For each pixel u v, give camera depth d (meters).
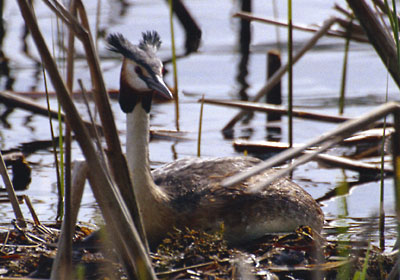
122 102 9.90
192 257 9.13
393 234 10.52
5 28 25.23
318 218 11.05
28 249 9.38
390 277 8.00
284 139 15.91
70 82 8.02
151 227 9.88
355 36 16.27
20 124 16.77
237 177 5.09
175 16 25.14
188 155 14.78
